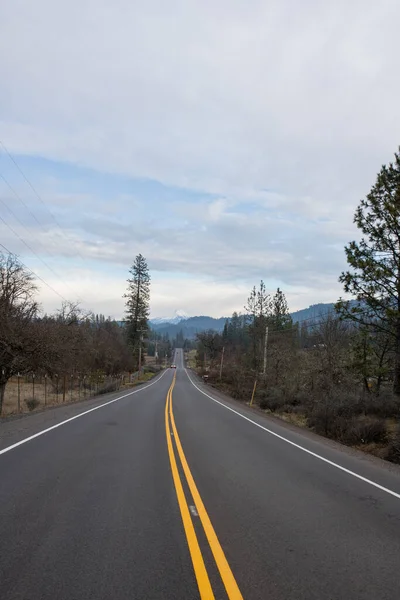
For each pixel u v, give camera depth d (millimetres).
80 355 35531
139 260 79062
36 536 4812
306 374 29312
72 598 3525
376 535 5312
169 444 11570
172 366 133875
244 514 5934
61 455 9492
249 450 11375
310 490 7473
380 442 14766
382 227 20125
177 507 6082
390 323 20047
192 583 3844
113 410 20844
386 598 3736
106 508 5910
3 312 22594
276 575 4090
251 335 50625
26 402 27109
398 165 19812
